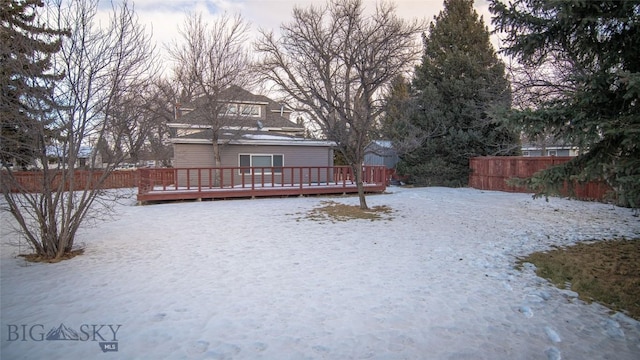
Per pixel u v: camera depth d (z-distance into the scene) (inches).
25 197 204.7
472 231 289.7
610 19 155.3
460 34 698.8
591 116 158.9
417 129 597.3
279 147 677.3
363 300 149.2
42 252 213.6
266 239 263.7
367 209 407.2
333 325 126.8
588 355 110.1
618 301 151.6
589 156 169.2
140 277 177.2
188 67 692.1
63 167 213.6
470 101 653.3
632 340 119.7
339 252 226.5
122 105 224.5
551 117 160.9
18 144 189.9
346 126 406.3
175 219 352.2
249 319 130.9
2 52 179.5
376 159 869.8
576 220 334.3
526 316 136.3
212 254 221.8
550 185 176.6
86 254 220.8
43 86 194.9
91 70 208.4
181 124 647.8
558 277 180.5
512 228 300.7
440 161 709.9
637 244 244.1
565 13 155.2
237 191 524.4
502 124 174.1
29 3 191.6
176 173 508.7
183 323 127.3
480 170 673.6
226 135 652.7
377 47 357.4
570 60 257.6
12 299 148.5
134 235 277.4
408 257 214.7
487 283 170.9
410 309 140.7
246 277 177.8
